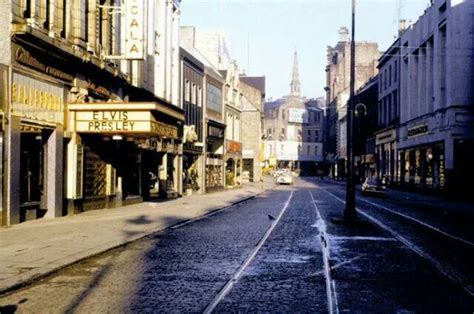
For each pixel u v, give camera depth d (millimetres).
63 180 21500
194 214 24391
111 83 25828
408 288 9359
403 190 54875
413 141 50906
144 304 8109
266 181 83562
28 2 18438
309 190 56375
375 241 15656
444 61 42156
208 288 9258
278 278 10164
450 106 39375
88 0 23609
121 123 21922
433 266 11508
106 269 10984
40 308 7805
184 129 39781
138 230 17422
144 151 32500
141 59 24453
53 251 12625
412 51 51969
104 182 25875
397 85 58969
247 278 10156
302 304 8172
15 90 17344
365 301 8391
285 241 15594
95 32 23906
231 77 58625
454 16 39219
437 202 36531
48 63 19484
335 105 114750
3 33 16719
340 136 106188
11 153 17125
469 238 16531
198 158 45406
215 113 50688
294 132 133750
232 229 18828
